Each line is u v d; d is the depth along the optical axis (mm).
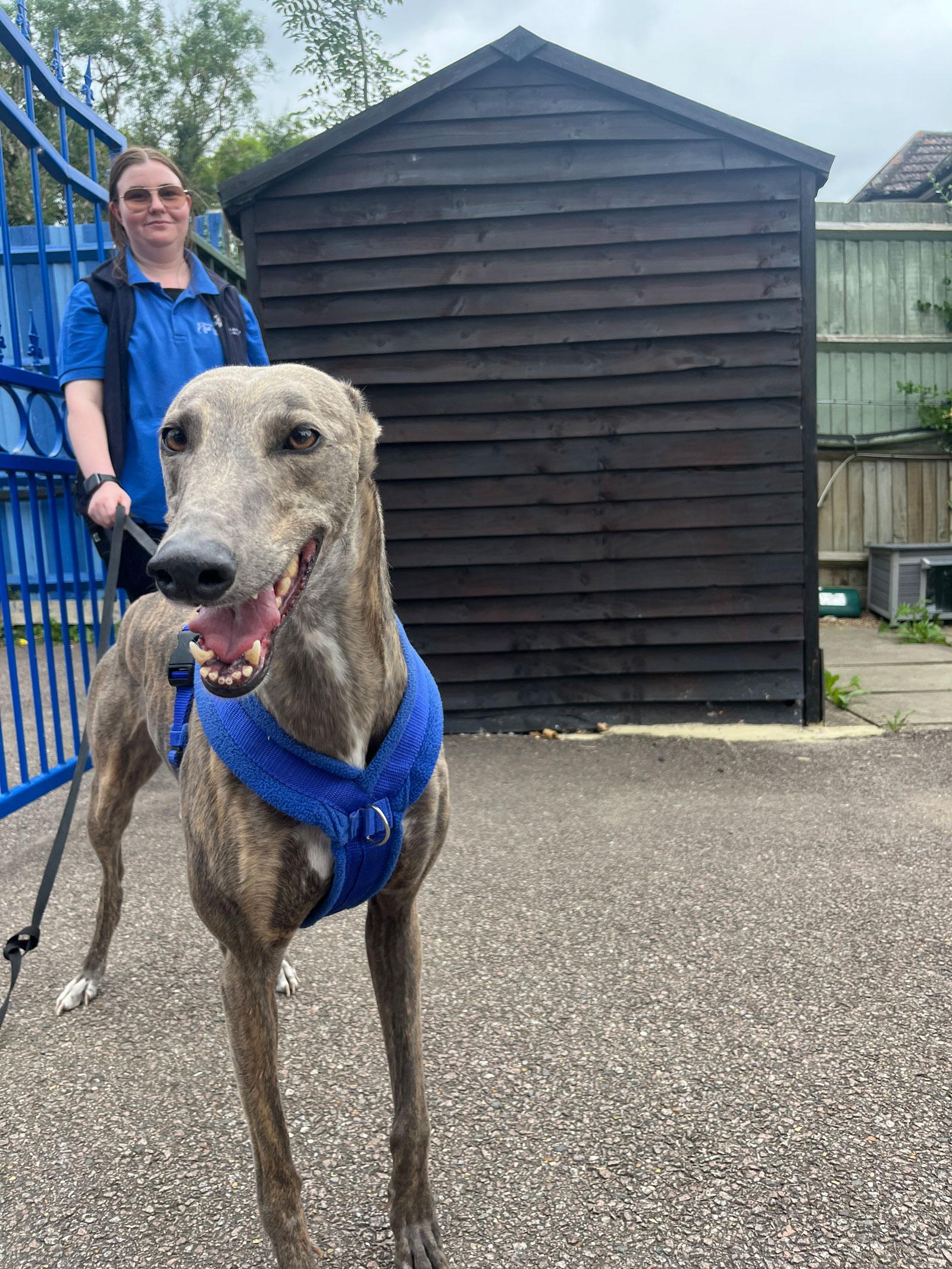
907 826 3893
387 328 5461
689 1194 1846
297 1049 2375
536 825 4039
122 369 3209
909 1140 1984
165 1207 1853
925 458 9797
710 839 3814
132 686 2568
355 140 5324
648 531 5562
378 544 1753
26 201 15758
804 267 5301
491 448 5535
